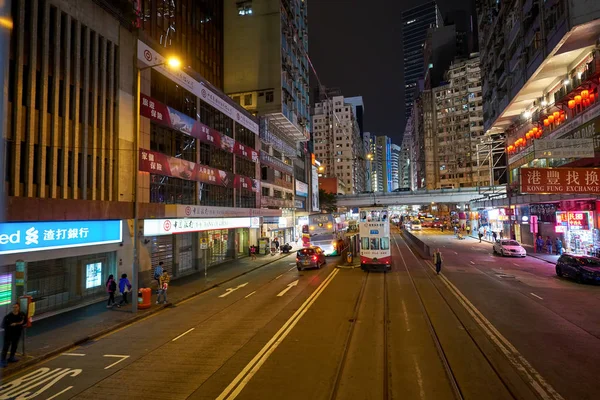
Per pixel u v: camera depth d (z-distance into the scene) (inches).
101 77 687.7
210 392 297.7
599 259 794.2
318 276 914.1
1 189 391.5
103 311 603.5
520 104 1497.3
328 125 5157.5
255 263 1221.7
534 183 665.0
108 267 714.8
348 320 498.9
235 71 1690.5
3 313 487.5
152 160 822.5
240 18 1710.1
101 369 363.9
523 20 1251.2
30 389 322.7
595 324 470.0
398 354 366.9
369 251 964.0
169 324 530.0
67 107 603.8
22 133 529.7
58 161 593.3
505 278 836.6
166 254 944.3
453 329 449.7
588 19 876.0
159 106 852.6
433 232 2854.3
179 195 956.0
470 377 311.0
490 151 2432.3
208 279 919.7
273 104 1637.6
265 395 287.6
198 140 1045.2
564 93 1170.6
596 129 967.0
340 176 5049.2
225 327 492.7
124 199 735.1
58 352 422.3
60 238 576.1
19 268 432.8
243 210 1309.1
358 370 329.4
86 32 652.7
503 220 1905.8
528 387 291.7
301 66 2041.1
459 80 4089.6
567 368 329.4
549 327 457.1
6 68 493.0
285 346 402.0
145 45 813.9
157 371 349.4
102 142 681.0
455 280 816.3
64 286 625.9
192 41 1451.8
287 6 1782.7
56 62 586.9
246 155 1408.7
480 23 2017.7
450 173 4082.2
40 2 568.4
